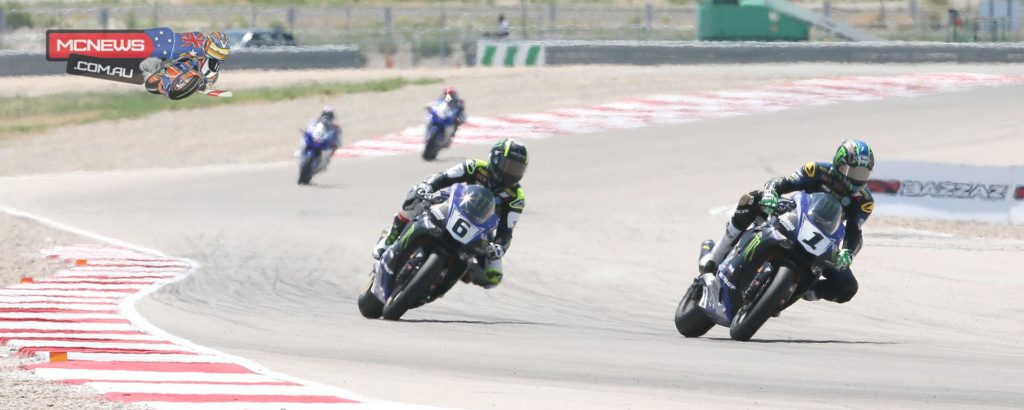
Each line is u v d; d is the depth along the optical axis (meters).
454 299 42.09
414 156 91.12
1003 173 67.62
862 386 24.33
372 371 25.92
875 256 54.69
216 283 45.47
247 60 143.00
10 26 177.25
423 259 33.75
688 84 122.25
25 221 64.69
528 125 103.06
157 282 45.12
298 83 135.12
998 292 44.81
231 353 28.70
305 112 114.44
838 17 179.25
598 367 26.80
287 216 66.50
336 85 129.75
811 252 29.61
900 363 27.91
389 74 141.12
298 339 31.41
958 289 45.47
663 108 109.50
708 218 67.62
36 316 35.00
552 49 146.25
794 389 23.92
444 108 87.94
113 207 70.69
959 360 28.84
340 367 26.50
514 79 128.50
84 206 71.25
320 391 22.72
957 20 166.38
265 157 95.38
